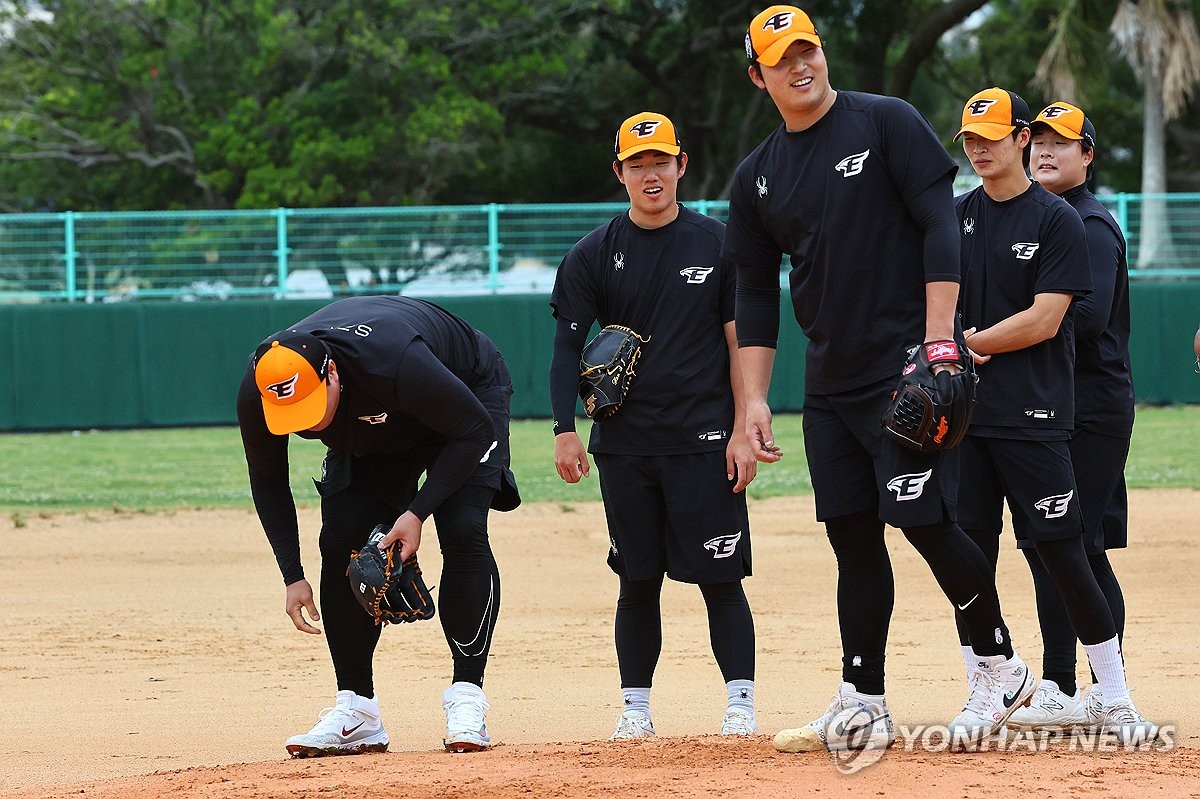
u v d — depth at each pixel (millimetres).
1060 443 12000
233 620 21703
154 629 20953
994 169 12320
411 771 10305
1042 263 12117
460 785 9633
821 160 10547
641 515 13125
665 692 16312
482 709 11852
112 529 31922
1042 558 12148
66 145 75812
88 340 57031
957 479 10727
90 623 21453
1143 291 59156
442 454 11391
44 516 33656
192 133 76000
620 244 13391
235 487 38469
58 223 59000
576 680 17109
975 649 11219
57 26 76938
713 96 89000
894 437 10125
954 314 10312
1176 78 67375
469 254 61094
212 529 31875
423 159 73938
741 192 11125
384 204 74750
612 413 13047
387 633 20594
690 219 13297
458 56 77938
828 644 19281
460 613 11922
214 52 75438
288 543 12055
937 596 22922
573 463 13516
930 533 10578
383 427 11469
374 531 11438
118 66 75562
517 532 31141
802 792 9141
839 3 80938
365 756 11477
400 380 10977
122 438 53219
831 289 10602
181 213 59375
